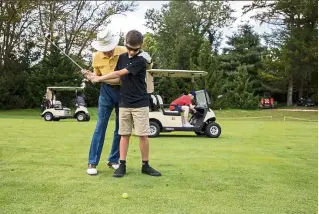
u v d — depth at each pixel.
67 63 27.09
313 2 25.72
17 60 27.86
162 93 28.30
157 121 9.63
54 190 3.46
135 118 4.15
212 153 6.07
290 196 3.48
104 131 4.31
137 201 3.20
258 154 6.05
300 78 30.94
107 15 28.17
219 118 22.22
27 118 18.30
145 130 4.18
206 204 3.17
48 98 17.95
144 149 4.21
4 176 3.97
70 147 6.27
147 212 2.93
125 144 4.14
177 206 3.09
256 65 35.38
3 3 24.88
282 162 5.28
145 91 4.18
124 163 4.12
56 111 16.91
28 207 2.98
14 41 27.80
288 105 33.41
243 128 12.88
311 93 34.72
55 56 27.03
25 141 7.00
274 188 3.75
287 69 29.55
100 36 4.27
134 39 4.06
